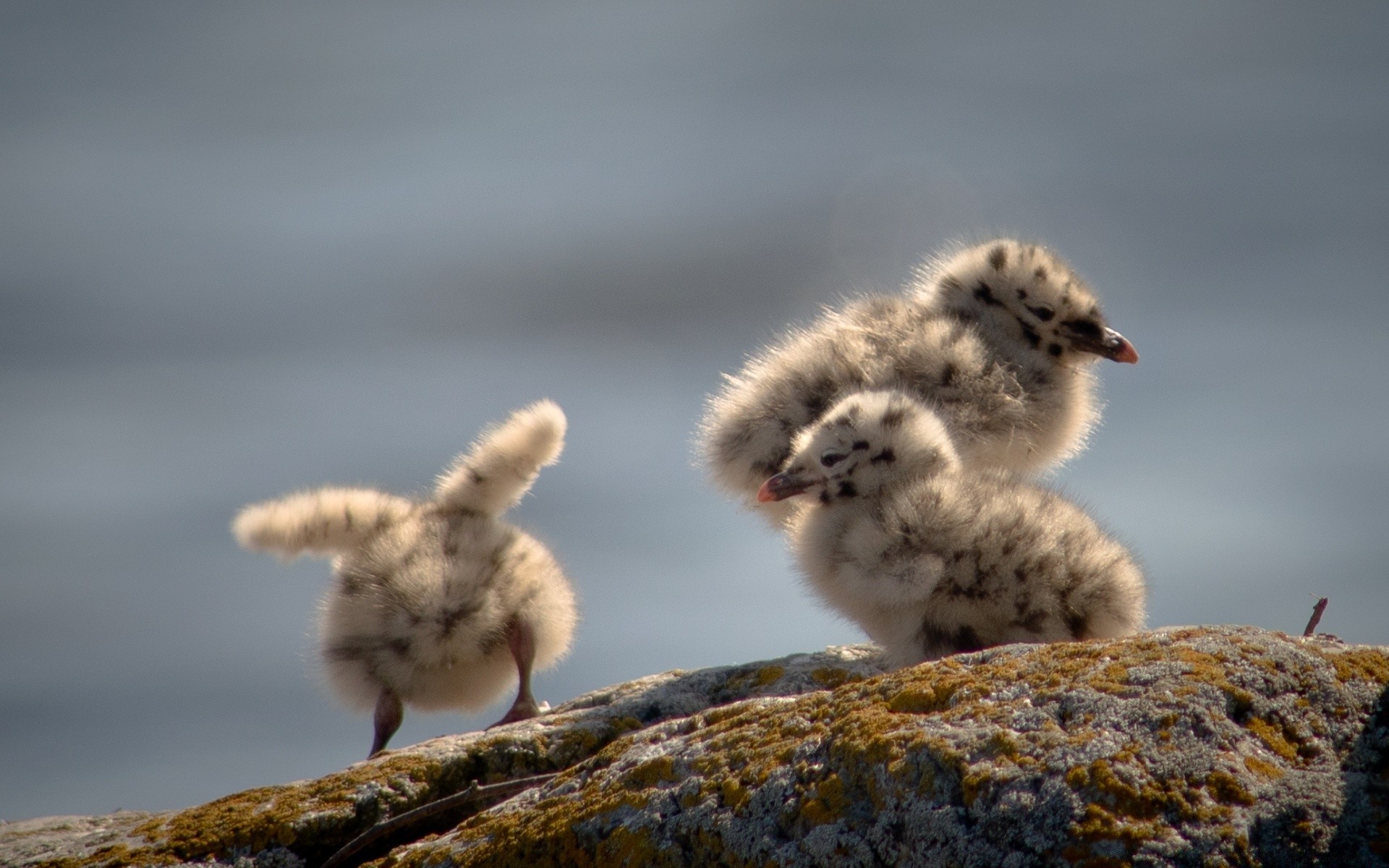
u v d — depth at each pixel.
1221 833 6.46
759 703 8.51
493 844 8.01
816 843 7.04
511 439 14.25
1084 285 15.63
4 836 9.98
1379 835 6.55
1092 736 6.96
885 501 11.84
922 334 14.45
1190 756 6.80
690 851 7.40
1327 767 6.91
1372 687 7.37
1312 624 10.02
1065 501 11.76
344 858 9.16
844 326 15.26
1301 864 6.46
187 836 9.57
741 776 7.58
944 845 6.73
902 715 7.54
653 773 7.94
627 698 11.45
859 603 11.62
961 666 8.04
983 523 11.00
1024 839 6.61
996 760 6.94
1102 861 6.43
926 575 10.86
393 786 9.97
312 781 10.20
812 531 12.22
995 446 13.99
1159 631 8.09
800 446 12.60
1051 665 7.74
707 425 15.23
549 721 10.98
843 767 7.30
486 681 13.46
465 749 10.40
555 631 13.45
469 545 13.45
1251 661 7.48
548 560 13.76
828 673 11.64
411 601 12.97
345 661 13.30
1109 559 10.98
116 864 9.33
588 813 7.81
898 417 12.27
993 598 10.95
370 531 14.05
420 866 8.14
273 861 9.47
